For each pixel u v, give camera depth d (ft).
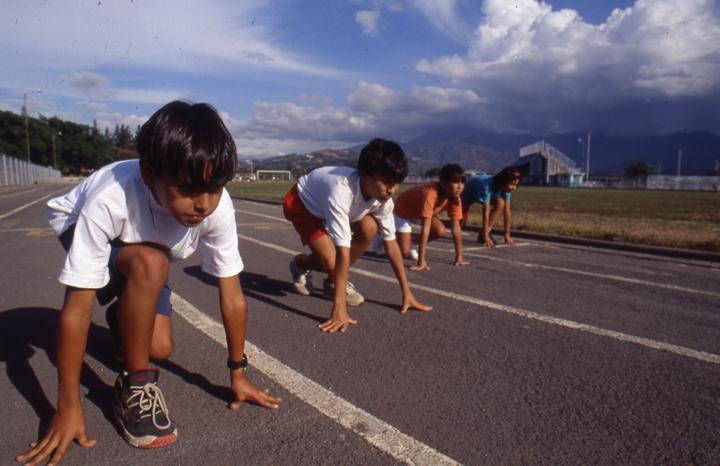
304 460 6.27
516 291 15.49
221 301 7.38
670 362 9.77
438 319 12.34
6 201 61.16
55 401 7.75
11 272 17.30
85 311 6.30
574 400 8.08
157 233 6.68
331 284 14.06
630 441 6.88
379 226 12.69
